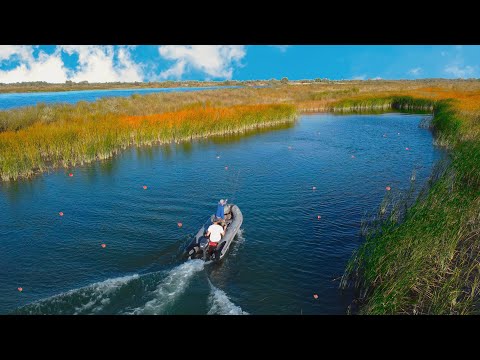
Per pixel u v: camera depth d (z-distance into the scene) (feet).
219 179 71.77
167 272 37.45
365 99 187.21
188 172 77.46
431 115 146.61
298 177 72.08
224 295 33.42
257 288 34.71
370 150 94.73
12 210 56.95
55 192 65.46
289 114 147.23
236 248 42.55
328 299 32.91
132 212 55.11
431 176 65.00
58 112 125.59
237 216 48.67
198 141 111.45
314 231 47.06
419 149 93.45
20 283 36.14
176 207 57.06
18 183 71.51
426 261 34.22
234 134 122.72
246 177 72.84
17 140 84.12
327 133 121.70
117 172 78.23
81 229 49.14
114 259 40.68
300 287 34.83
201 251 39.42
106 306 31.81
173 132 110.93
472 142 67.62
